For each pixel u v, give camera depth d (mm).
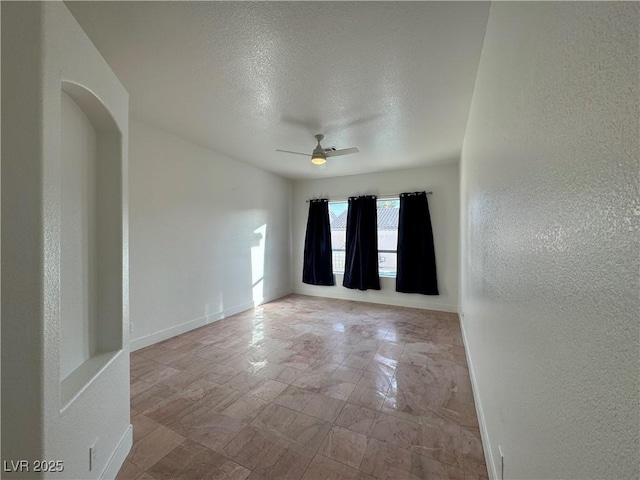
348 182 5504
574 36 584
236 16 1550
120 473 1470
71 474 1084
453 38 1708
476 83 2121
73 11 1498
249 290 4766
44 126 943
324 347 3146
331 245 5703
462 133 3215
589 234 526
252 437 1735
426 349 3088
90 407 1228
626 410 415
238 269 4512
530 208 854
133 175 3000
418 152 3963
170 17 1552
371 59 1922
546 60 732
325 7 1486
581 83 555
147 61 1950
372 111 2699
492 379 1452
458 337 3457
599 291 492
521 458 940
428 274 4691
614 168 448
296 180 6012
